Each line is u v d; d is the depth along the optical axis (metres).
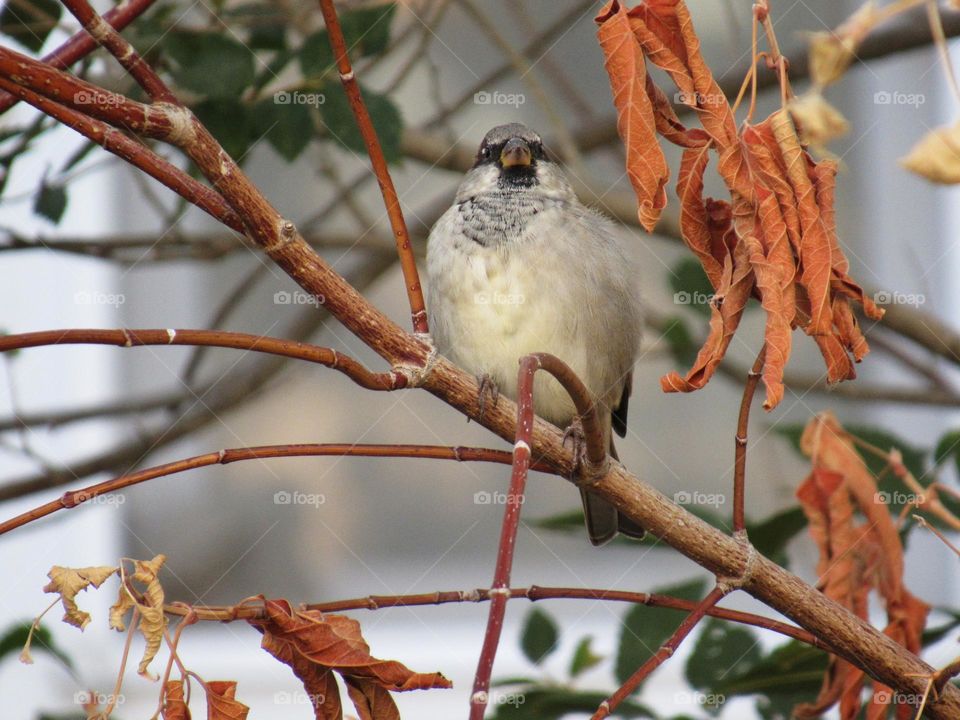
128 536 11.39
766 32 4.48
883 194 10.87
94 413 9.80
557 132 9.35
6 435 9.87
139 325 12.02
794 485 10.77
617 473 4.84
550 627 6.91
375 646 11.62
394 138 7.46
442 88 12.09
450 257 7.61
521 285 7.41
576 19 10.16
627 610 6.61
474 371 7.59
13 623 6.88
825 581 5.37
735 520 4.83
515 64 9.38
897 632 5.32
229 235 9.67
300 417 12.18
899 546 5.38
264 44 8.03
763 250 4.35
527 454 3.64
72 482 9.45
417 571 12.09
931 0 4.10
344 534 12.09
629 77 4.35
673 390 4.33
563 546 11.91
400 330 4.59
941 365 10.96
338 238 10.25
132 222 11.49
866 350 4.57
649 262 11.32
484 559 12.15
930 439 10.98
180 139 4.10
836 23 10.98
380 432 12.24
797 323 4.60
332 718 4.21
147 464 10.05
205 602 11.66
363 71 7.60
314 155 11.53
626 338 7.82
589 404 4.26
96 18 4.02
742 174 4.41
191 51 7.34
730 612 4.72
